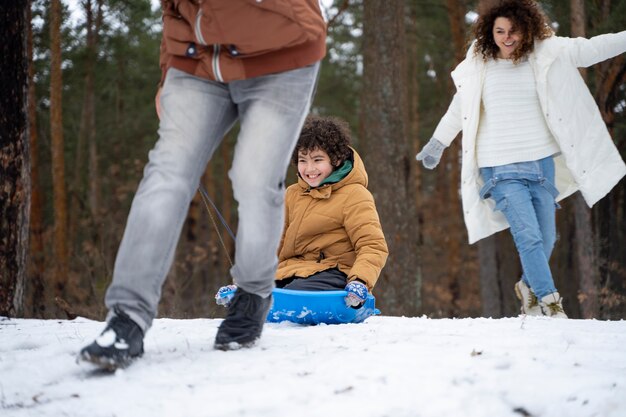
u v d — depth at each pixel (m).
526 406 2.10
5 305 5.22
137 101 18.00
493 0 4.57
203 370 2.40
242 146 2.53
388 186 9.70
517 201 4.48
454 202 19.25
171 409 2.05
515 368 2.41
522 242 4.43
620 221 13.76
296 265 3.97
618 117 12.47
